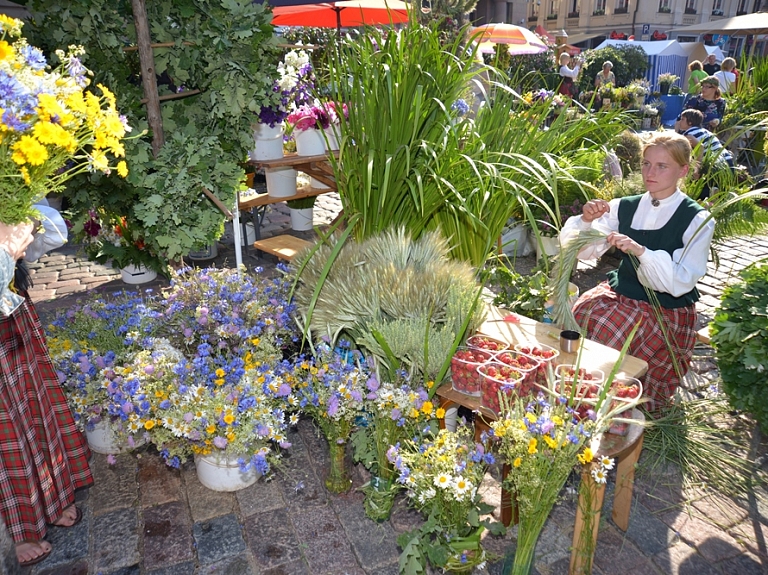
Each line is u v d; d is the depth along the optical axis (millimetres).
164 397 2232
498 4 21703
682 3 32969
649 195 2715
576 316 2844
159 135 2617
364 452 2326
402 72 2596
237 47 2561
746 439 2711
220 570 2047
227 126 2732
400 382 2229
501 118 2885
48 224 2102
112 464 2570
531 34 10438
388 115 2586
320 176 4508
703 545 2148
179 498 2396
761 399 2430
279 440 2182
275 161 3912
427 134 2699
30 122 1467
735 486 2422
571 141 3037
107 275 4996
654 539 2176
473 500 1929
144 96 2623
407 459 1938
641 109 11914
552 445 1630
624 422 1878
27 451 1970
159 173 2553
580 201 4562
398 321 2150
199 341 2729
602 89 11781
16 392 1916
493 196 2791
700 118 5719
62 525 2227
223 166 2660
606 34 34031
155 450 2680
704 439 2678
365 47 2656
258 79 2600
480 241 3055
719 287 4660
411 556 1894
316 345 2561
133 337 2596
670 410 2799
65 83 1631
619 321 2709
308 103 3998
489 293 2805
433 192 2719
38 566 2066
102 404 2373
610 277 2973
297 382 2410
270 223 6480
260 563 2078
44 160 1488
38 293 4609
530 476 1678
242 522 2268
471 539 1910
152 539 2186
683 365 2746
